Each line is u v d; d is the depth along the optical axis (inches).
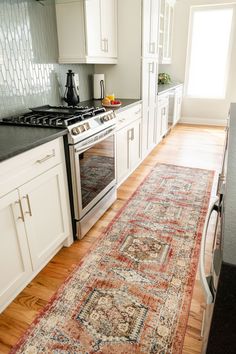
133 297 63.9
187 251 79.3
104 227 92.0
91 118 82.0
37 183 62.6
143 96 128.9
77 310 60.7
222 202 31.5
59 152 69.8
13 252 58.5
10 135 64.1
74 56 99.0
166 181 126.6
